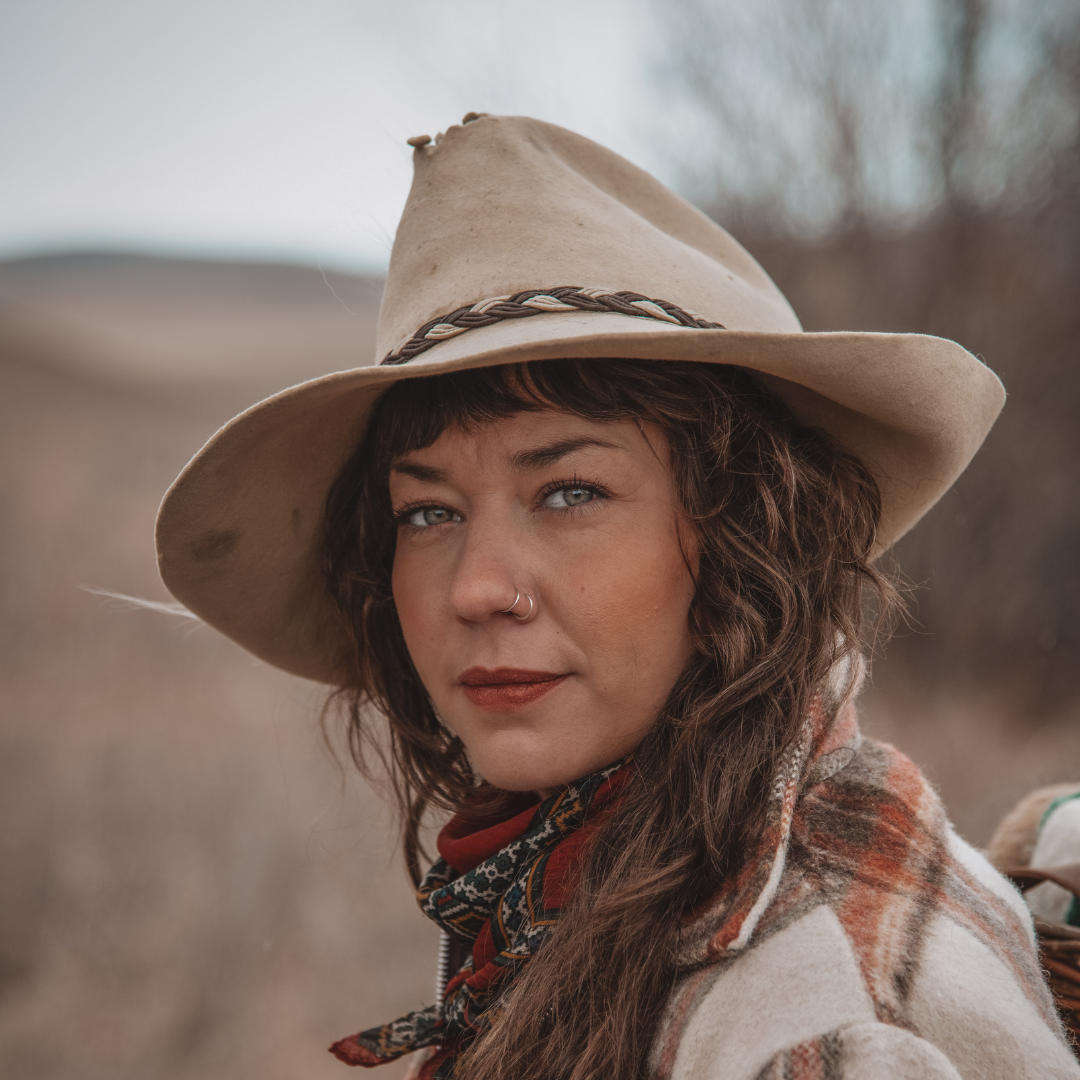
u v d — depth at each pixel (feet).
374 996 11.41
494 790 4.49
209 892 13.02
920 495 4.05
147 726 19.43
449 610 3.52
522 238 3.56
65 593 27.48
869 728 16.63
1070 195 18.06
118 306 150.82
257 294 161.89
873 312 19.03
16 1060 10.70
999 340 18.34
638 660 3.34
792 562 3.53
